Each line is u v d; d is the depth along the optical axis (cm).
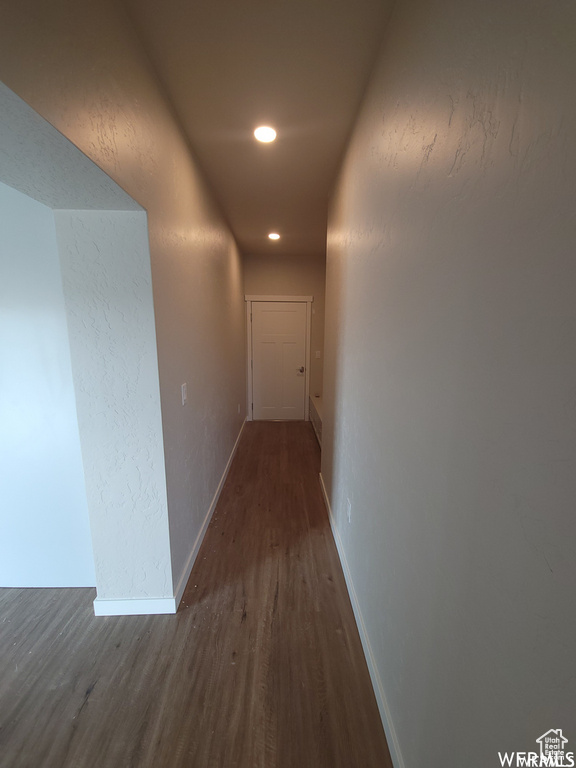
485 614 54
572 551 37
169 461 143
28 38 66
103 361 128
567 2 36
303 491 268
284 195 241
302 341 459
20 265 134
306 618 146
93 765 96
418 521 81
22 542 156
